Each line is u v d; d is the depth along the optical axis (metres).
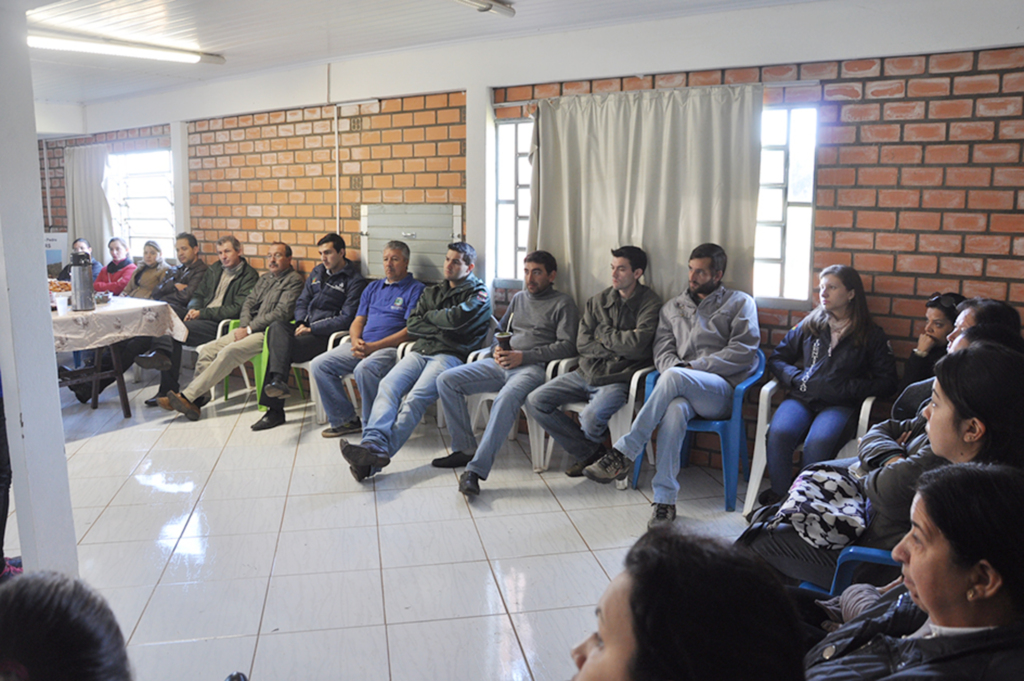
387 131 5.13
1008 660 1.02
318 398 4.90
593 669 0.67
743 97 3.78
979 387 1.57
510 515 3.42
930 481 1.12
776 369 3.57
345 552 3.04
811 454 3.15
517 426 4.71
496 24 4.23
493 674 2.23
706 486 3.84
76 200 7.53
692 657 0.63
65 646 0.71
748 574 0.67
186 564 2.93
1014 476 1.06
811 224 3.79
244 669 2.26
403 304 4.79
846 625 1.40
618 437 3.81
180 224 6.51
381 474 3.94
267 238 5.96
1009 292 3.31
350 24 4.27
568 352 4.12
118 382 4.96
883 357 3.30
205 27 4.36
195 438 4.52
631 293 3.99
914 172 3.46
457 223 4.89
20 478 2.38
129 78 5.91
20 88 2.28
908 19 3.36
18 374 2.32
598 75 4.21
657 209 4.10
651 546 0.71
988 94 3.27
